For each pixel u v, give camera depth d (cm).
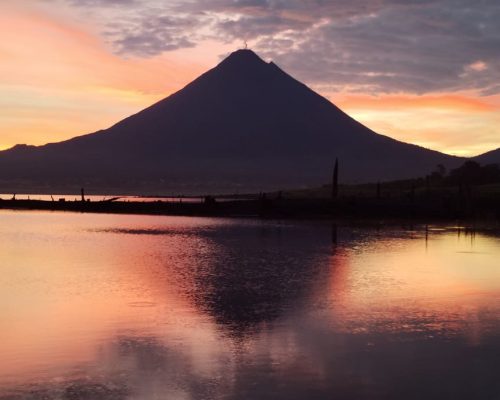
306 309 1998
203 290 2366
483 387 1245
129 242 4534
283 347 1531
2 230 5844
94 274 2816
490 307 2036
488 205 8219
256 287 2441
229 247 4141
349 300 2161
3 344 1551
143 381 1276
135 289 2386
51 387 1239
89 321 1814
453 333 1672
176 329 1716
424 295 2269
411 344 1559
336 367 1363
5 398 1180
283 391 1218
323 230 5881
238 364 1388
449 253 3800
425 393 1212
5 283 2539
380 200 8694
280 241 4634
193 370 1346
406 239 4888
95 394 1202
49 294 2277
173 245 4288
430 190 11156
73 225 6619
